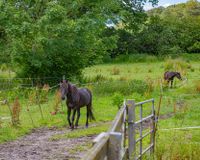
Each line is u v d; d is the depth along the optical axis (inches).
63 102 847.1
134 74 1488.7
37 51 1090.7
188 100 893.2
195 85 1011.9
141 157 366.0
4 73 1407.5
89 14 1147.3
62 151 463.5
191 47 2448.3
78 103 628.1
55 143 511.8
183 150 390.6
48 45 1078.4
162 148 397.4
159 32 2474.2
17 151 462.9
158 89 1021.2
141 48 2423.7
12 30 1052.5
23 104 856.9
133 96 872.3
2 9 1082.1
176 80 1227.9
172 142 413.7
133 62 2151.8
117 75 1467.8
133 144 345.7
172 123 631.2
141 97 901.8
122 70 1659.7
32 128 623.8
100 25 1121.4
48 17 1064.8
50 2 1095.0
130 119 346.6
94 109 788.0
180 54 2303.2
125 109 336.8
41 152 458.6
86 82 1162.6
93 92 960.3
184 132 549.3
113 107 816.3
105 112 764.6
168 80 1083.9
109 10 1189.1
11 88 1021.2
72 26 1079.0
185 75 1311.5
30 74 1131.3
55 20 1082.1
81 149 471.5
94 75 1434.5
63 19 1090.7
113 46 1233.4
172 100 882.8
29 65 1111.0
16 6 1155.9
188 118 682.2
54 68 1143.6
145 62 2128.4
